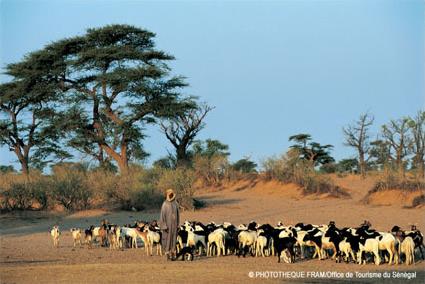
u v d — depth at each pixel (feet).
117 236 94.58
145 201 152.66
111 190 153.58
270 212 143.33
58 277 66.08
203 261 78.79
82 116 199.31
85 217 139.23
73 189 150.10
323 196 173.47
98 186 154.30
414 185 149.38
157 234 86.53
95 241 103.86
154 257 84.12
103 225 96.48
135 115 197.16
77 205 150.41
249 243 82.64
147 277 65.31
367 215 131.34
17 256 86.53
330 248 79.87
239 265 74.49
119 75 192.95
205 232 85.30
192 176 156.25
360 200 155.63
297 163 190.80
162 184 155.22
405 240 74.74
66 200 149.89
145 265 73.87
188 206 150.61
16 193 147.95
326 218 129.59
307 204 157.79
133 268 71.15
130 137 196.44
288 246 77.25
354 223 120.26
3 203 147.23
